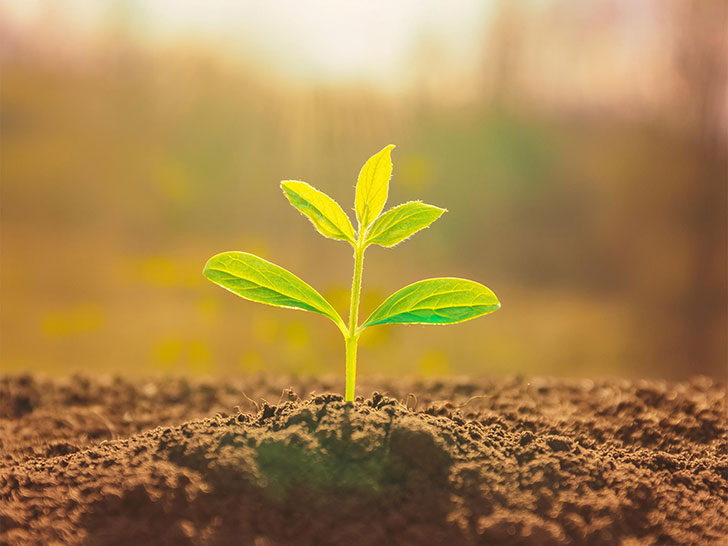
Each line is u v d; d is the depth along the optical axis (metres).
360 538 0.24
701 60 1.30
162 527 0.24
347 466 0.26
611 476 0.27
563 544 0.24
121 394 0.42
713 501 0.27
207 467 0.26
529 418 0.35
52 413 0.39
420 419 0.28
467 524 0.24
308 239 1.29
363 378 0.45
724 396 0.39
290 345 0.77
